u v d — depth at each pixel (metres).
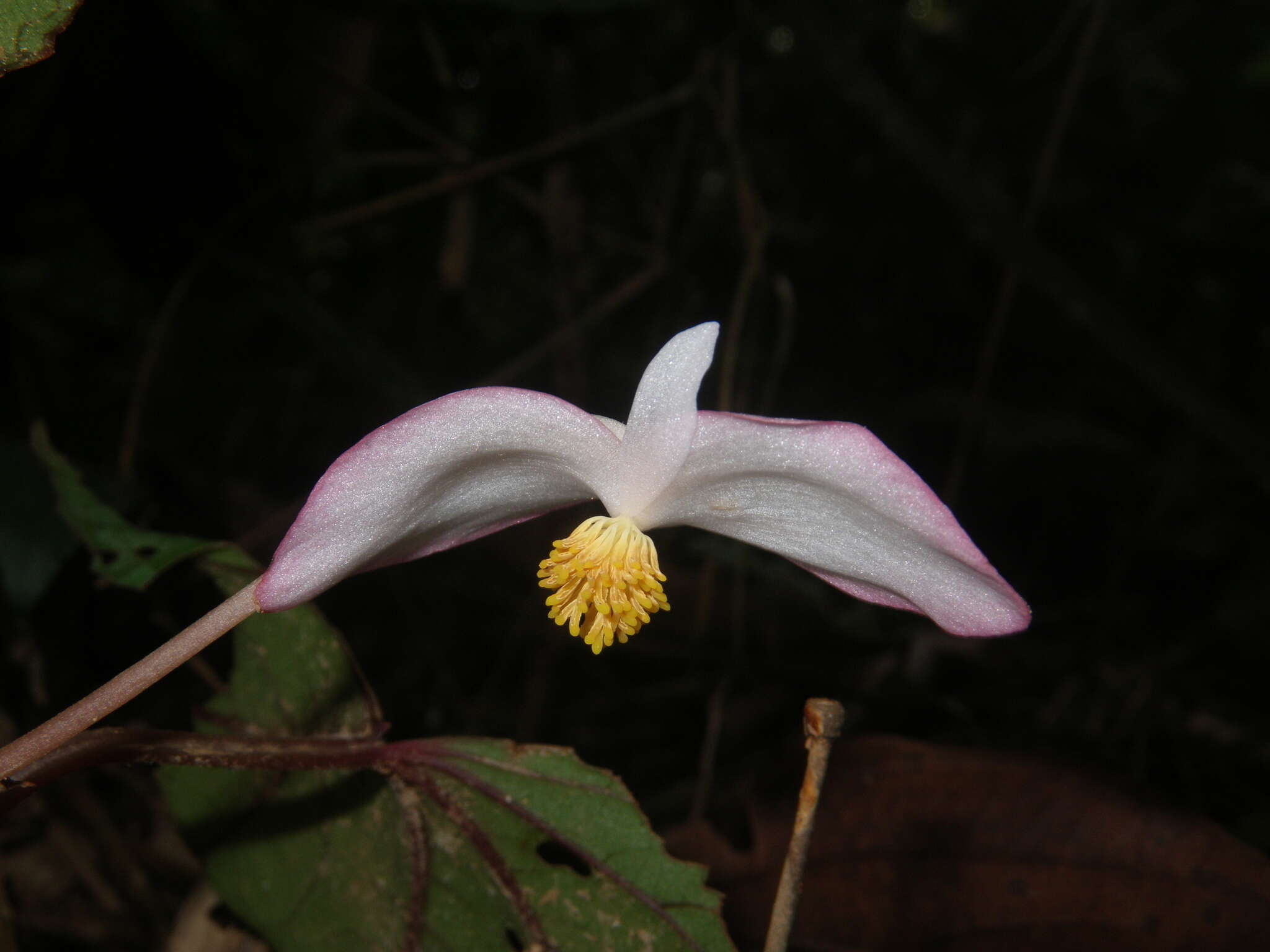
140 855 0.13
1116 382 0.28
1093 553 0.24
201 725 0.09
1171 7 0.28
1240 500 0.24
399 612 0.20
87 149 0.19
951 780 0.10
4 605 0.12
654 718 0.18
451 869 0.08
